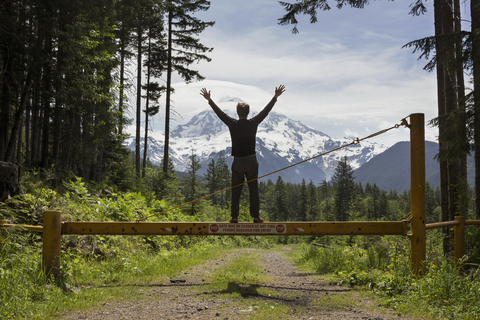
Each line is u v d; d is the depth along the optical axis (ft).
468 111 30.71
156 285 18.13
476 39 29.76
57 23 53.62
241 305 13.89
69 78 53.11
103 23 56.95
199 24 91.91
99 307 13.58
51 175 39.81
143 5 84.79
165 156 92.99
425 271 17.49
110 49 61.93
